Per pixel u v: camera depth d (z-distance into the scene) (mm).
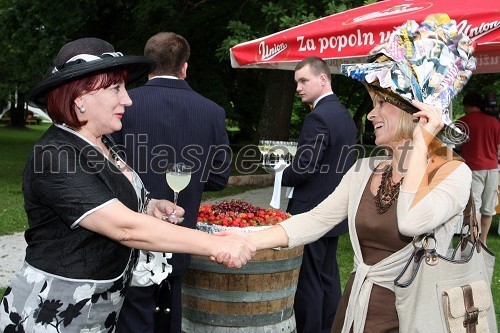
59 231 2186
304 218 2699
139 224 2178
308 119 4387
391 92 2365
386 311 2398
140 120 3326
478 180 7723
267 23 10781
